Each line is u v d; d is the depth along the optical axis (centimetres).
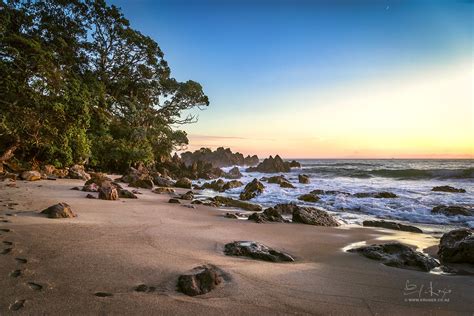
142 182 1892
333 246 664
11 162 1927
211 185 2325
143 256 466
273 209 1009
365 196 1686
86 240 531
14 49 1850
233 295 349
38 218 677
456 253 561
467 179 2798
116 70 3662
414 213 1191
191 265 440
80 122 2142
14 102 1833
